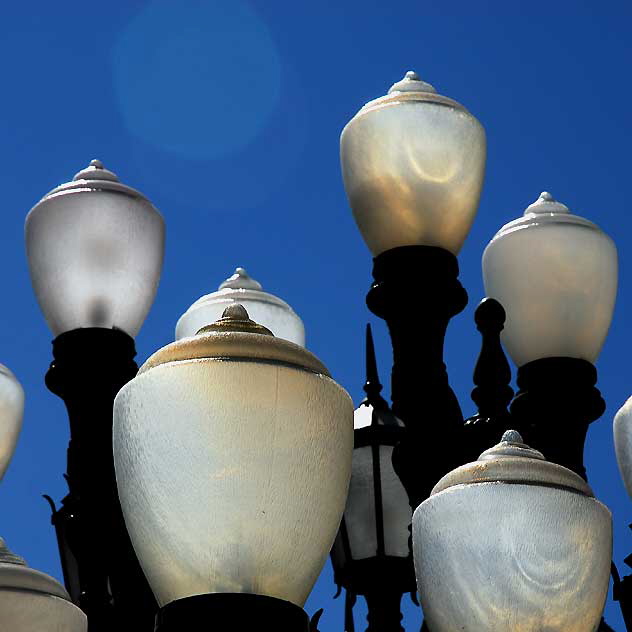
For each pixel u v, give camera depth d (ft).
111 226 22.94
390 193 22.16
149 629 20.12
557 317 24.73
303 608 14.76
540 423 24.03
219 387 14.57
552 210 25.48
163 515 14.51
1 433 22.36
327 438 14.82
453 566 15.66
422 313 21.61
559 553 15.57
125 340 22.41
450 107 22.56
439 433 20.75
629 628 21.48
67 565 21.38
